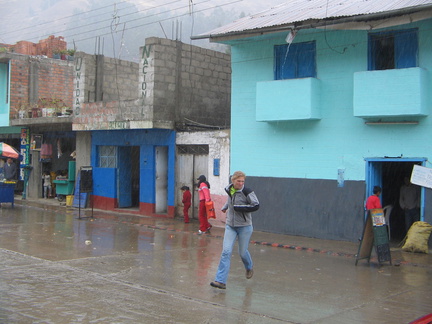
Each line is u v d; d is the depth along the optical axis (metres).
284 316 6.14
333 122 12.60
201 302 6.70
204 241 12.30
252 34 12.98
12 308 6.22
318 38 12.88
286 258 10.30
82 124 18.45
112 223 15.45
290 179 13.40
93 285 7.52
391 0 12.05
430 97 11.05
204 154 15.80
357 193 12.14
